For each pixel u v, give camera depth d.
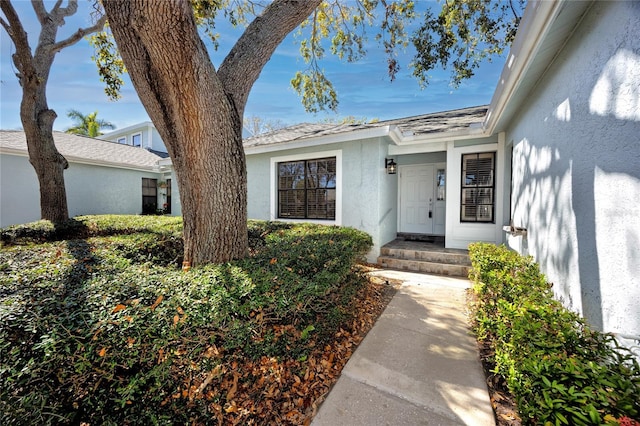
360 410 2.11
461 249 6.64
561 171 2.84
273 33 3.68
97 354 1.56
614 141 1.94
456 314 3.85
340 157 7.17
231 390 2.19
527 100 4.05
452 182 6.67
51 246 4.35
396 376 2.50
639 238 1.72
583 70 2.36
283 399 2.22
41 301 1.86
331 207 7.52
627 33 1.78
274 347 2.37
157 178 14.02
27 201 9.47
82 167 11.07
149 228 6.22
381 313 3.91
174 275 2.55
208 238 3.26
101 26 7.07
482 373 2.53
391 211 7.98
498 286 2.71
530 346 1.67
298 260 3.29
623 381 1.28
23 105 6.94
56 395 1.58
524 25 2.50
